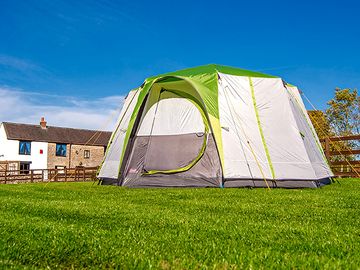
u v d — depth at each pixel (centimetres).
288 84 1439
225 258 320
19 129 4409
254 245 369
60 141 4519
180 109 1273
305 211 605
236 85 1248
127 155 1301
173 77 1260
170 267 296
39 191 1065
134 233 423
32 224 471
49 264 308
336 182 1357
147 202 757
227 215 565
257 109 1214
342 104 3566
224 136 1166
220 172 1159
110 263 307
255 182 1128
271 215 568
